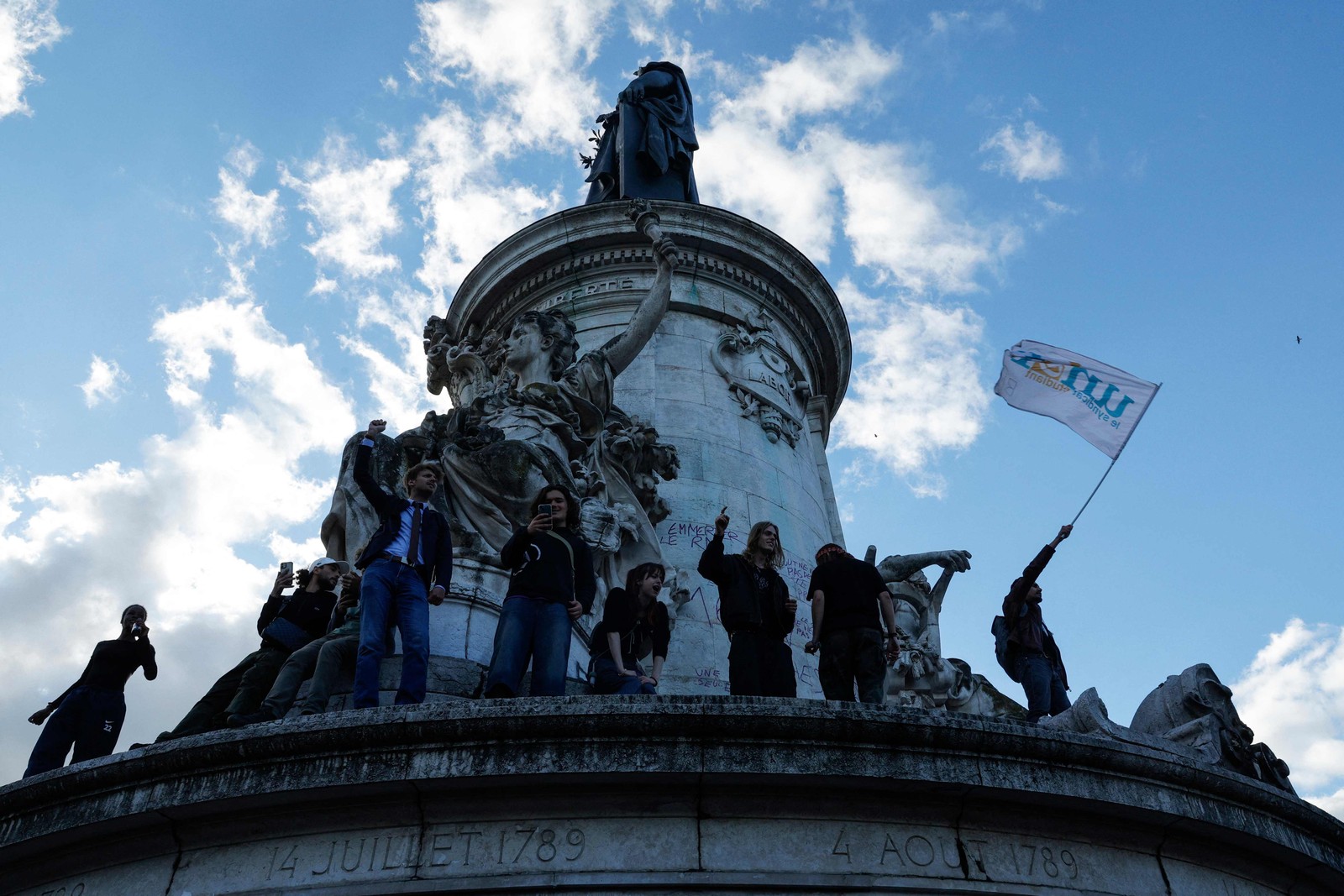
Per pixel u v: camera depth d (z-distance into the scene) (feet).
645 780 18.47
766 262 50.24
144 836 19.16
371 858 18.15
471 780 18.20
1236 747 25.31
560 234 49.47
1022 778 19.25
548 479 32.60
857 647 24.17
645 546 36.47
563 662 22.27
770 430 45.88
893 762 18.79
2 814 19.79
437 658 25.18
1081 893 19.15
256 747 18.66
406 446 34.42
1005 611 29.73
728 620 23.93
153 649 27.43
